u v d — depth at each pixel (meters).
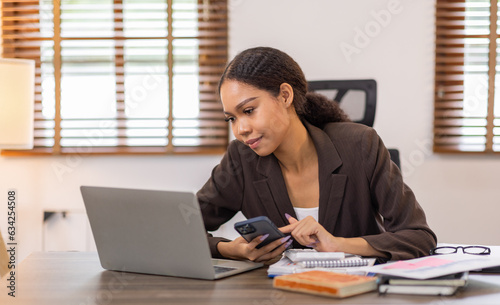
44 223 3.51
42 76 3.52
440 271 1.11
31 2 3.53
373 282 1.12
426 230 1.45
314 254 1.29
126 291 1.16
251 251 1.39
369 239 1.38
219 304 1.05
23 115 2.86
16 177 3.52
